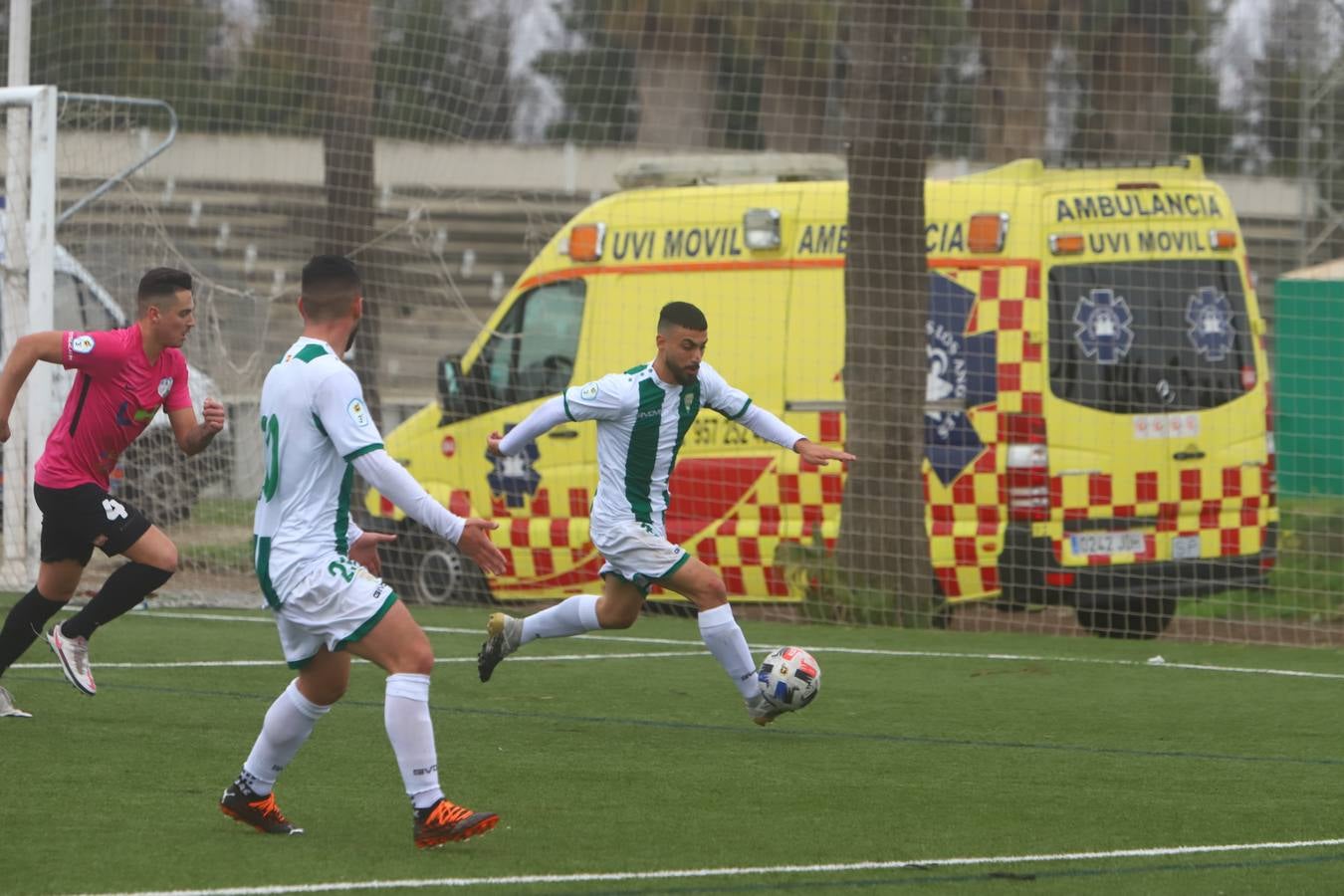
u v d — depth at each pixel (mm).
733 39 70062
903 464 44219
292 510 19438
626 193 48562
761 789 23781
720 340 46625
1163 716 30969
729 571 46375
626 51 72562
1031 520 42594
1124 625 44594
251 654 37500
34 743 26312
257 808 20172
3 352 46781
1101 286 43062
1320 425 52094
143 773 24078
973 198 43812
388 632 19281
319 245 61406
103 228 54875
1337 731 29406
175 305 26531
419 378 69812
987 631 45188
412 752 19203
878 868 18969
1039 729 29469
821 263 45562
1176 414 43062
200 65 71062
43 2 67688
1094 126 64188
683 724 29562
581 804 22547
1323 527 50938
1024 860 19484
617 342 48000
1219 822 21797
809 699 27312
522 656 38469
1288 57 59688
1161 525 42875
